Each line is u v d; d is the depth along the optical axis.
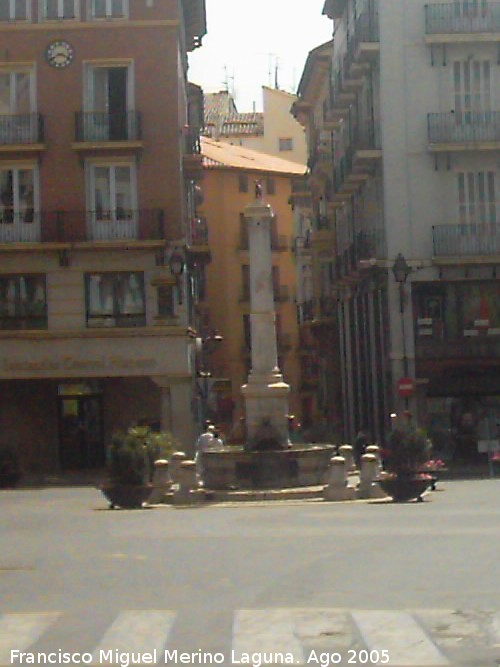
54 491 37.69
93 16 47.91
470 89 47.75
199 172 52.47
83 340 46.78
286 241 80.50
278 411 31.61
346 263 55.38
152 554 17.75
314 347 75.94
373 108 49.09
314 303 68.38
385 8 47.81
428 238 47.22
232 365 76.00
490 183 47.50
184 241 47.72
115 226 47.16
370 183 50.97
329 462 31.70
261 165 80.00
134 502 28.30
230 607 12.85
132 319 47.03
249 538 19.64
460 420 47.19
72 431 49.25
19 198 47.38
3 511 28.03
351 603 12.98
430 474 30.41
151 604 13.16
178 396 46.72
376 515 23.52
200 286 65.81
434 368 47.03
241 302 76.69
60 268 47.00
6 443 47.19
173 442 35.16
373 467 29.34
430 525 21.12
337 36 59.75
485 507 25.20
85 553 18.17
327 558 16.73
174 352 46.81
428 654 10.32
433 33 47.19
